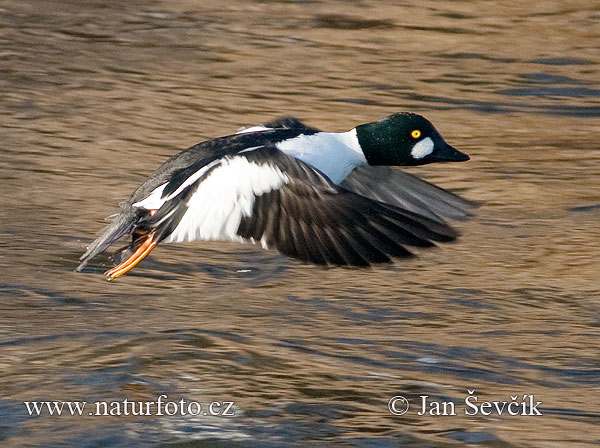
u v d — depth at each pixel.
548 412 8.95
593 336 10.52
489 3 23.06
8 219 13.14
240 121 16.83
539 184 14.83
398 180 9.35
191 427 8.58
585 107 17.83
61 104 17.27
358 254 7.46
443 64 19.62
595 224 13.52
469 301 11.35
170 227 7.88
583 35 21.20
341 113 17.20
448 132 16.62
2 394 9.04
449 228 7.66
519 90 18.52
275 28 21.42
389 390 9.25
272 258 12.43
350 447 8.34
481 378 9.59
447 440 8.46
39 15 21.67
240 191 7.75
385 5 22.92
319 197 7.67
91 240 12.70
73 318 10.67
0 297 11.09
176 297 11.32
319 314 10.95
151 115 16.95
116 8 22.38
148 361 9.66
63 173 14.68
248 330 10.45
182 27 21.31
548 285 11.80
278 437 8.46
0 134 15.91
